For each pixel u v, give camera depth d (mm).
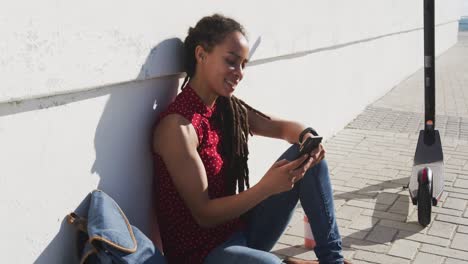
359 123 6984
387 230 3645
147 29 2314
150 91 2441
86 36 1971
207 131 2328
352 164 5160
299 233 3586
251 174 3990
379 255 3305
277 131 2820
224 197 2229
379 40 8617
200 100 2314
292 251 3342
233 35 2262
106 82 2086
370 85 8234
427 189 3564
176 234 2361
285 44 4230
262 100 4062
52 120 1912
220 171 2381
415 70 12500
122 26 2154
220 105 2436
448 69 13836
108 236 1893
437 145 3971
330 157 5395
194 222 2324
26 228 1848
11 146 1760
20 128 1787
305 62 5039
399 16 9555
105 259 1903
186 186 2207
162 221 2416
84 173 2088
